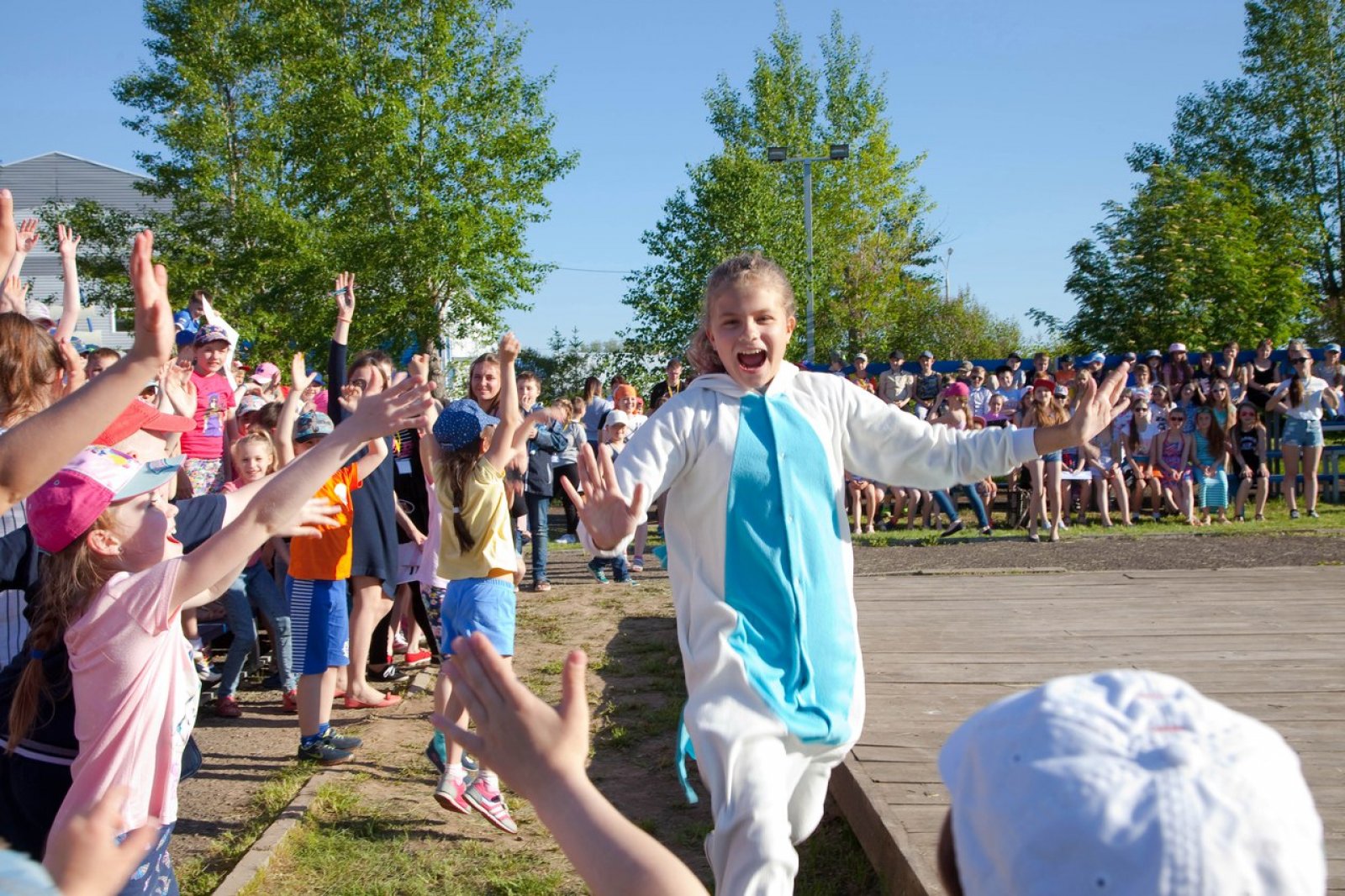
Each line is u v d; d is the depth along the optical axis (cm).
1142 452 1322
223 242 2844
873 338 3288
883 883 387
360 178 2509
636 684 686
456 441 483
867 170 3575
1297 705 516
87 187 4062
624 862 122
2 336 347
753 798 265
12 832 284
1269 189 3197
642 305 2095
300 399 597
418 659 750
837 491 312
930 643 671
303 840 448
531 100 2592
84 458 279
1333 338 2655
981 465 311
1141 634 683
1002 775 108
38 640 279
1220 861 95
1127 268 2325
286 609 644
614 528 270
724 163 2153
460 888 414
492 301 2564
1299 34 3167
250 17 2884
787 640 291
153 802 273
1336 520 1282
